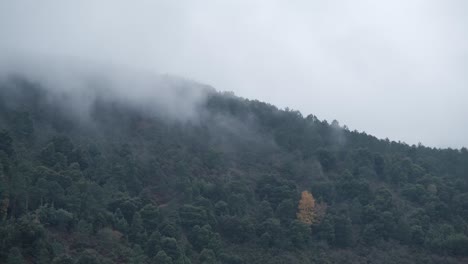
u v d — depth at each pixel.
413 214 105.25
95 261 77.06
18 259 74.00
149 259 83.12
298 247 96.50
